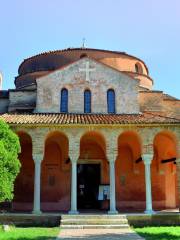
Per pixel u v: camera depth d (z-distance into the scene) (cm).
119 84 3155
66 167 3147
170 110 3409
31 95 3366
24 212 2878
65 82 3139
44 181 3136
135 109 3106
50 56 3753
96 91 3131
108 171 3184
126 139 3123
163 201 3200
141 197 3170
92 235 1992
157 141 3150
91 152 3212
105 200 3138
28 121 2712
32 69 3819
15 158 2250
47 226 2461
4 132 2273
